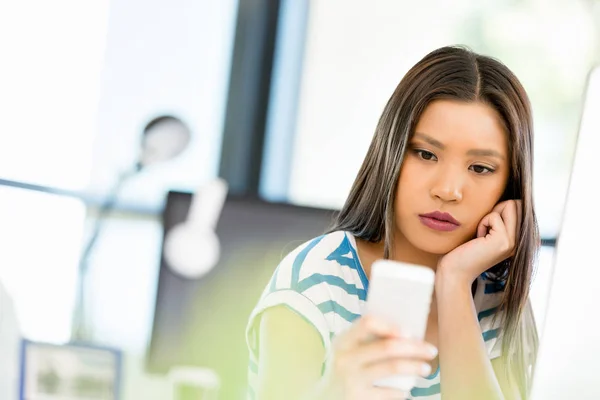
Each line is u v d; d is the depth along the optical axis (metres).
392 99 1.56
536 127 4.57
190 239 2.08
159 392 2.31
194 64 4.57
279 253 2.07
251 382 1.53
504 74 1.55
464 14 4.58
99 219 4.17
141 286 3.79
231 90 4.62
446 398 1.52
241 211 2.08
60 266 3.85
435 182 1.53
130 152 4.42
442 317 1.56
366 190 1.62
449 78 1.52
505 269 1.69
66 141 4.37
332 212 2.06
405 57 4.61
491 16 4.58
